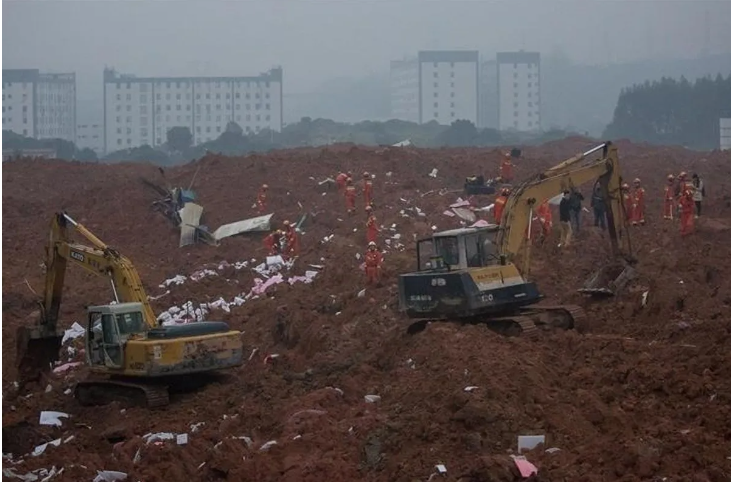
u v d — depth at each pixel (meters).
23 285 35.97
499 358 18.66
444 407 16.92
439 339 20.98
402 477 15.57
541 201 23.80
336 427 18.09
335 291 28.41
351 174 45.66
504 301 22.36
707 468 13.97
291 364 23.23
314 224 38.59
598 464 14.69
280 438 18.12
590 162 25.25
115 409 21.89
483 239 23.08
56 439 20.81
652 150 59.88
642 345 19.64
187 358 22.17
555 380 18.41
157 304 31.97
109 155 109.12
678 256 26.67
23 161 58.28
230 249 37.59
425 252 23.64
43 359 25.31
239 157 51.72
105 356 22.61
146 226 42.28
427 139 100.81
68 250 24.89
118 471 17.70
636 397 17.23
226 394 22.25
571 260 28.23
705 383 16.83
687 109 94.44
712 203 35.94
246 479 16.66
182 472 17.52
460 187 43.69
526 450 15.69
